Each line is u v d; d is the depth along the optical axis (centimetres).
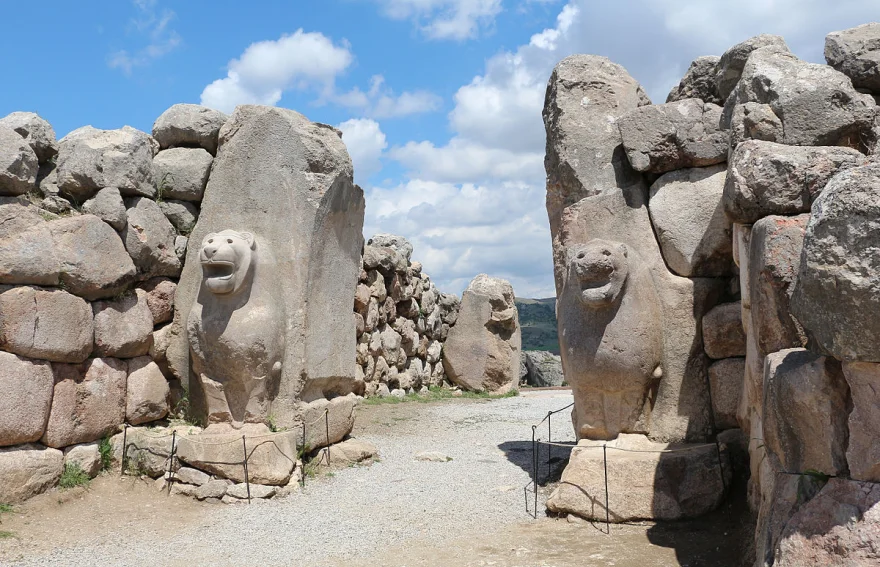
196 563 409
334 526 475
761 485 365
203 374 559
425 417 913
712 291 524
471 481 590
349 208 635
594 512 479
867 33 496
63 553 417
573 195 562
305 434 582
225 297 550
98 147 569
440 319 1400
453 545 438
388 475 606
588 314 513
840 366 283
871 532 260
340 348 638
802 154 378
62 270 512
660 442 517
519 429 838
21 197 510
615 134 555
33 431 484
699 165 532
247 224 588
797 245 344
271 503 522
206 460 531
